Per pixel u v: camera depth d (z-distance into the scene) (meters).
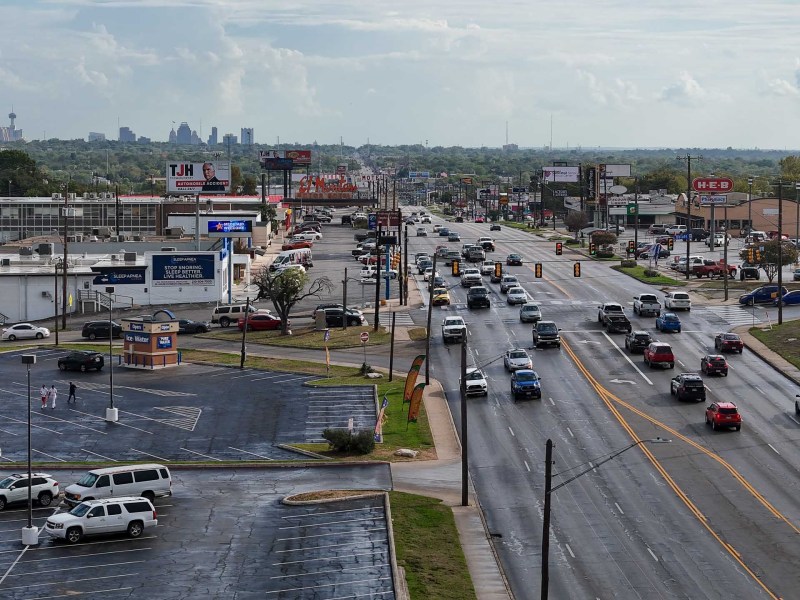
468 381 91.31
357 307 139.88
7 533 59.91
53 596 50.00
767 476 68.69
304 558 55.12
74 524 57.88
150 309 143.25
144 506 59.66
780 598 49.44
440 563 54.34
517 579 52.16
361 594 50.12
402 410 87.81
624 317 118.06
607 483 67.81
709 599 49.38
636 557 55.03
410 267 182.12
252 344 118.38
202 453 76.69
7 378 102.75
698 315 128.50
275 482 69.75
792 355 103.94
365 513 62.56
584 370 100.44
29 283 137.75
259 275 131.62
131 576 52.66
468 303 137.12
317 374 102.31
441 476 70.25
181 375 103.81
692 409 85.88
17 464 73.44
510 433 80.12
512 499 65.06
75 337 125.12
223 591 50.62
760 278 160.62
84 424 85.25
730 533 58.47
